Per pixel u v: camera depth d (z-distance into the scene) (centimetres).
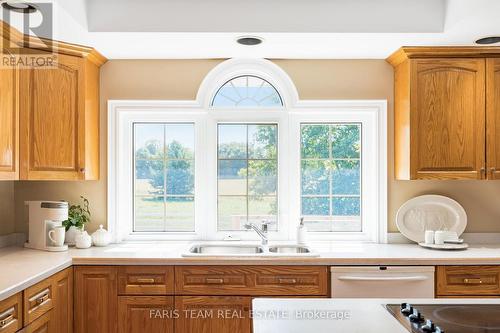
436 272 269
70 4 236
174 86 330
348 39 280
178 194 339
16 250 295
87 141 299
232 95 337
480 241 329
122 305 267
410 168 295
